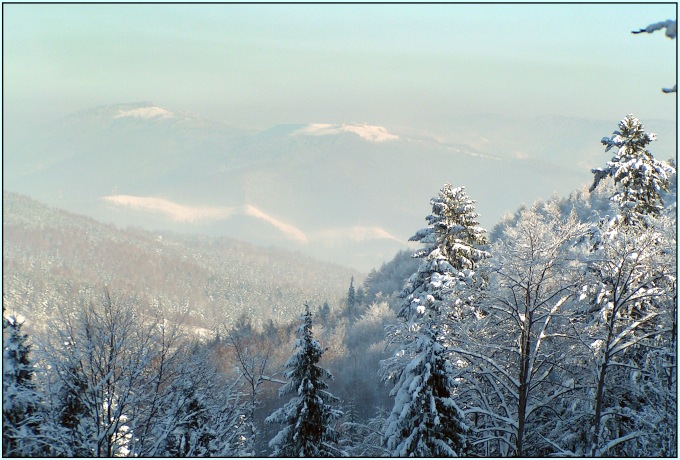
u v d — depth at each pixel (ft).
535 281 81.30
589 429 83.92
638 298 84.48
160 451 71.00
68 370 66.59
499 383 86.63
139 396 69.15
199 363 75.77
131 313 70.13
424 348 71.26
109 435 66.44
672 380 78.18
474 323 85.51
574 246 88.63
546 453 86.69
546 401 83.46
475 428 80.28
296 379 83.97
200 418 73.05
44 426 65.16
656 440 77.25
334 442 86.94
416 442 69.97
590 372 84.33
